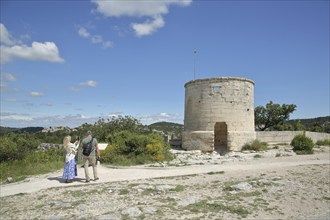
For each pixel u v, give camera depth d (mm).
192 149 25516
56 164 16625
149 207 7977
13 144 19047
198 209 8031
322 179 12195
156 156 18844
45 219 7215
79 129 32438
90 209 8047
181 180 12430
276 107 47156
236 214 7777
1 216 7660
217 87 25250
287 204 8836
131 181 12180
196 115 25984
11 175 14336
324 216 7852
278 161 18250
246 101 25641
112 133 26578
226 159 19438
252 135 25469
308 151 22766
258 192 10023
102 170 15203
